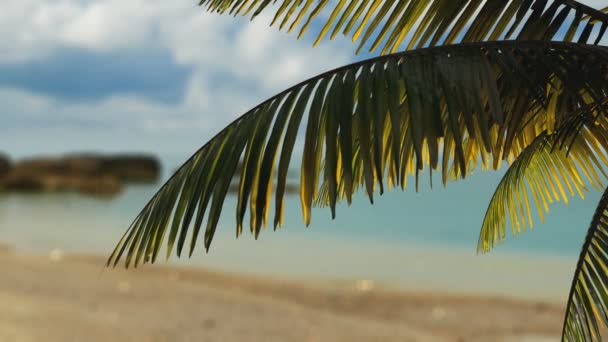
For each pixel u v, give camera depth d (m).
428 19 2.12
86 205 42.59
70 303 9.20
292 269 16.78
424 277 15.84
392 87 1.62
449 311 10.86
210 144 1.78
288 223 34.41
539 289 14.12
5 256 14.76
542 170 2.88
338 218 40.41
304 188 1.63
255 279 13.93
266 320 9.10
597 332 2.13
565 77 1.83
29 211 36.19
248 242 23.86
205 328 8.40
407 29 2.13
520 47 1.82
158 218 1.72
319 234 28.53
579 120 2.06
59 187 52.28
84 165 57.69
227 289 12.14
